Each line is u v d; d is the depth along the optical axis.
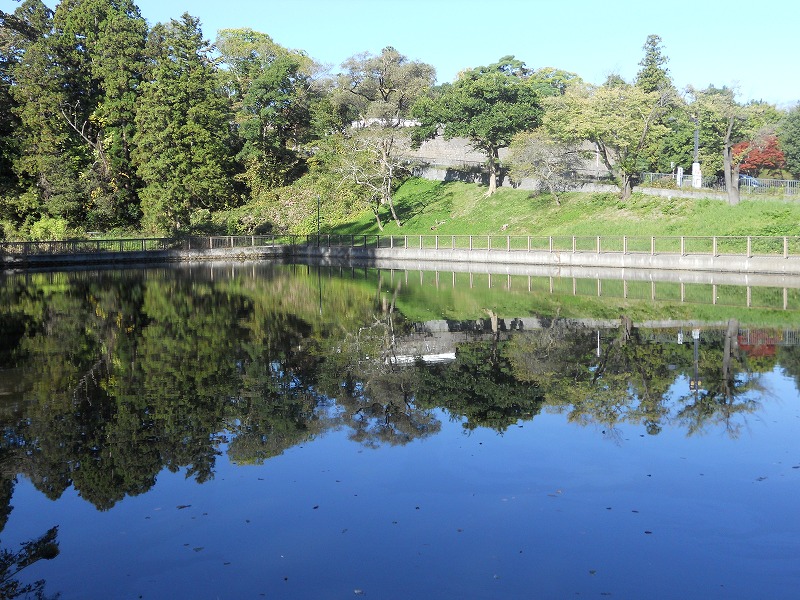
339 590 7.11
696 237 39.75
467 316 23.98
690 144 54.34
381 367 16.31
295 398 13.73
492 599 6.90
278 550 7.92
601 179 57.78
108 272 47.59
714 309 23.75
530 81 83.06
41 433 11.77
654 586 7.09
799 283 30.81
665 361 16.16
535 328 21.12
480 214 59.34
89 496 9.38
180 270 49.16
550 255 44.56
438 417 12.43
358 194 65.62
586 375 15.11
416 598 6.95
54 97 62.50
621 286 31.97
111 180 64.62
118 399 13.71
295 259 60.38
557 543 7.95
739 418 11.98
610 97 50.19
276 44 88.00
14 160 62.97
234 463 10.42
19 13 68.44
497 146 61.97
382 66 77.31
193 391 14.28
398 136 63.62
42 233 57.66
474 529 8.31
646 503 8.89
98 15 68.44
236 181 74.31
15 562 7.79
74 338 20.48
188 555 7.86
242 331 21.53
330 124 75.88
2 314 25.81
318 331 21.42
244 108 75.56
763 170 58.59
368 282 37.59
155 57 67.75
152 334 21.06
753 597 6.88
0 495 9.47
